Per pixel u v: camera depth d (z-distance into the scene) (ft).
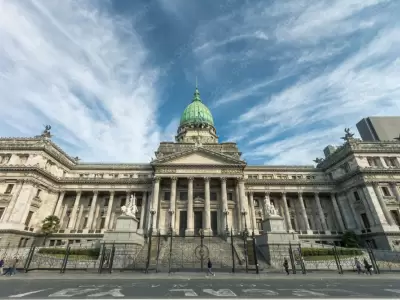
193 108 281.95
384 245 153.99
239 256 110.93
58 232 186.09
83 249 115.65
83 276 76.43
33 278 72.59
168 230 165.89
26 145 183.32
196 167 188.44
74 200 208.74
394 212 166.30
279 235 107.86
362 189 177.37
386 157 187.83
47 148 188.75
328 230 192.95
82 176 219.00
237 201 184.14
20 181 168.76
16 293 47.26
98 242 130.21
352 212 188.14
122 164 228.22
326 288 54.95
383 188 175.52
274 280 69.62
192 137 253.24
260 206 210.38
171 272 86.53
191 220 172.45
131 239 107.14
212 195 198.70
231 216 186.50
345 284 61.87
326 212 209.56
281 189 207.92
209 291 50.21
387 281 68.08
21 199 163.43
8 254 117.29
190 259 108.17
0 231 149.59
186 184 199.82
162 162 190.49
